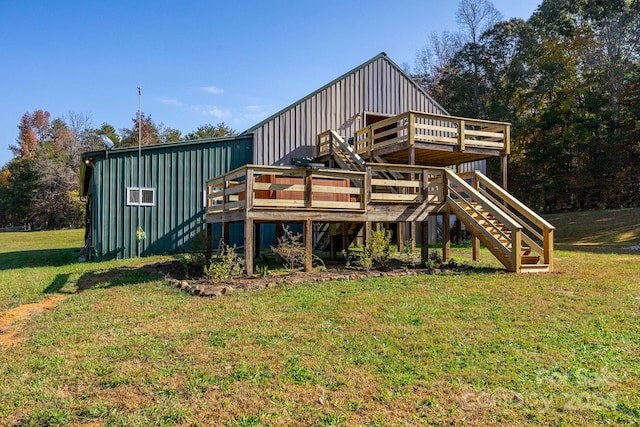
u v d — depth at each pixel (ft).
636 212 77.20
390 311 18.83
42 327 17.60
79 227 131.54
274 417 10.14
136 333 16.34
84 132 158.61
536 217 31.53
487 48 117.19
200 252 36.06
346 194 33.35
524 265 29.58
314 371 12.60
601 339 15.21
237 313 18.78
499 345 14.66
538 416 10.12
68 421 10.10
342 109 53.93
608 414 10.18
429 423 9.87
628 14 97.60
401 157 46.65
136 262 38.88
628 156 92.79
